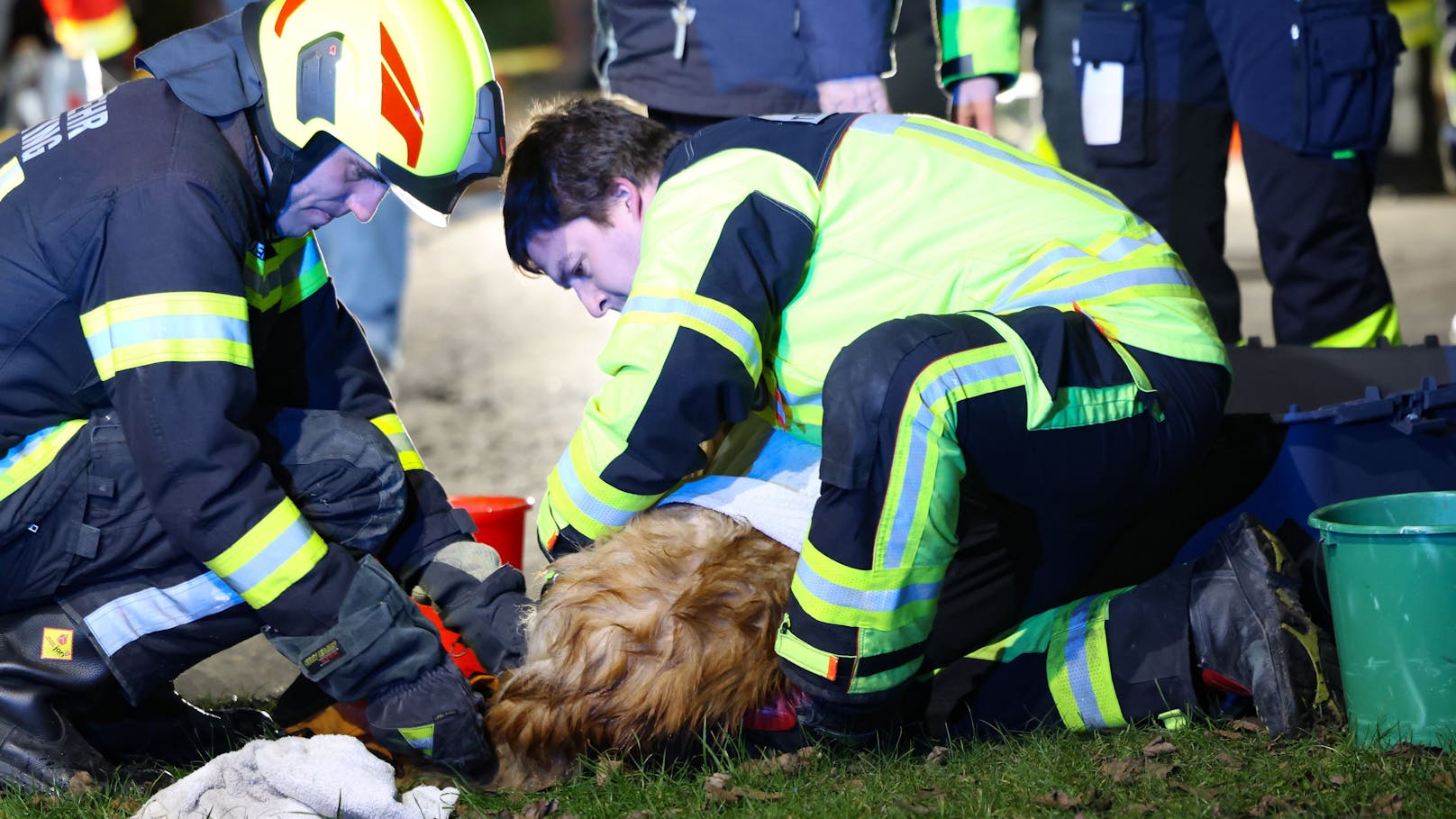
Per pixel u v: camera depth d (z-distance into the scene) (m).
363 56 9.62
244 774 9.28
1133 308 10.12
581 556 10.16
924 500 9.21
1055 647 10.30
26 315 9.63
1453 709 9.29
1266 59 15.91
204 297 9.34
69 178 9.53
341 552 9.78
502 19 77.88
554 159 10.65
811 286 10.25
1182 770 9.27
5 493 9.95
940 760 9.87
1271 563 9.88
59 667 10.20
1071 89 19.58
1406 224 38.88
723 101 13.72
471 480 19.88
